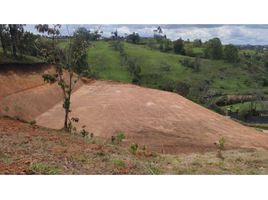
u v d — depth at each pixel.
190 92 45.31
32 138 19.08
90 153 17.92
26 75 37.50
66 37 25.42
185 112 34.75
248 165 18.94
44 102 35.50
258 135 32.25
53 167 15.38
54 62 25.44
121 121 30.67
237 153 22.83
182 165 18.22
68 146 18.67
